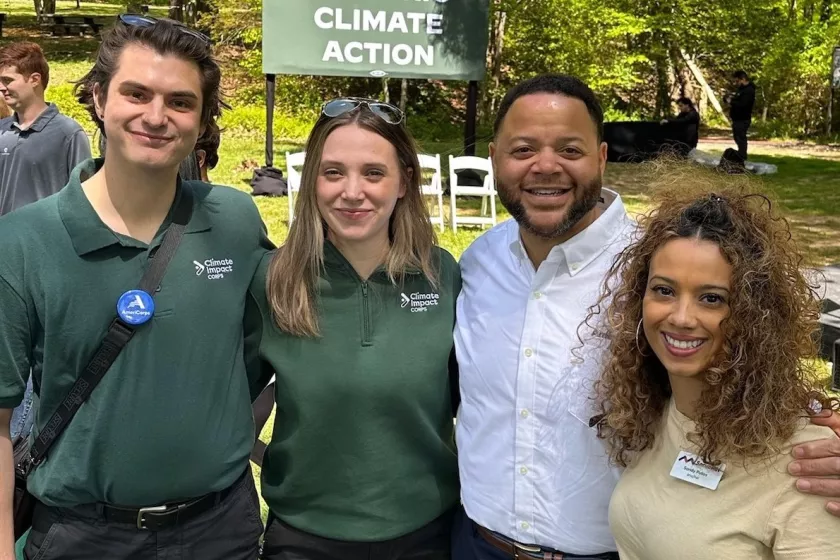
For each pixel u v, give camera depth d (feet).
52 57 79.71
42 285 6.22
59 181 16.30
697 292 5.72
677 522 5.83
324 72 37.73
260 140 56.34
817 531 5.26
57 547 6.68
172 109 6.29
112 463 6.46
